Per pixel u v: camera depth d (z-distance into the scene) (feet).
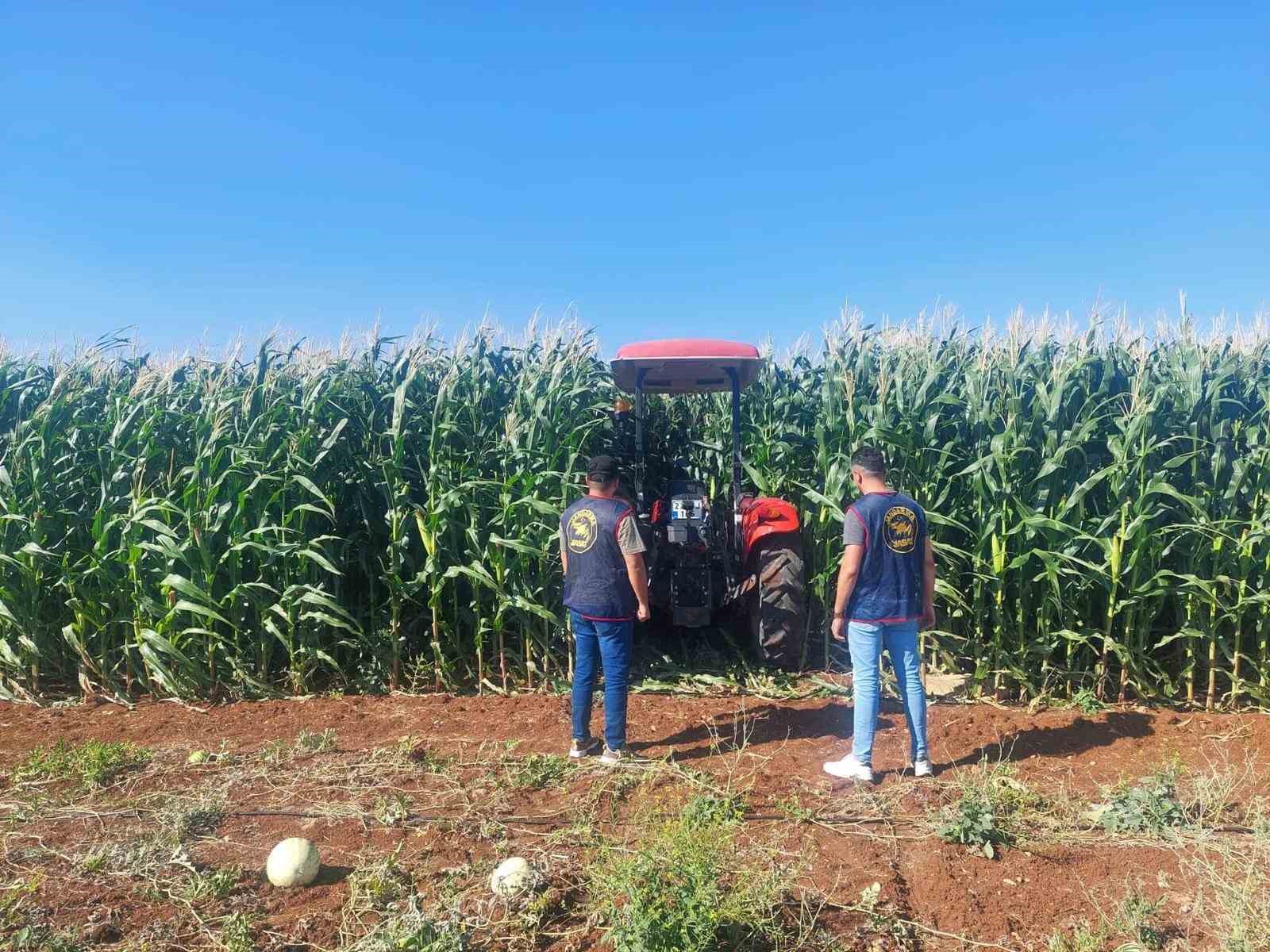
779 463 25.64
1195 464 20.22
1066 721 18.94
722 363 22.45
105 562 21.42
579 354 24.32
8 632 22.15
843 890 11.68
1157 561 20.25
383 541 23.15
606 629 16.20
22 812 14.14
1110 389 21.34
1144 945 10.23
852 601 15.40
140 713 20.45
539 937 10.66
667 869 10.77
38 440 22.16
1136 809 13.57
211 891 11.55
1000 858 12.64
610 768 16.11
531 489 21.38
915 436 22.04
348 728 18.84
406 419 22.85
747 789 14.98
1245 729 18.34
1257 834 12.57
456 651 22.36
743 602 22.79
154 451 21.77
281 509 21.68
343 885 11.96
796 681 21.99
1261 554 19.99
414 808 14.51
